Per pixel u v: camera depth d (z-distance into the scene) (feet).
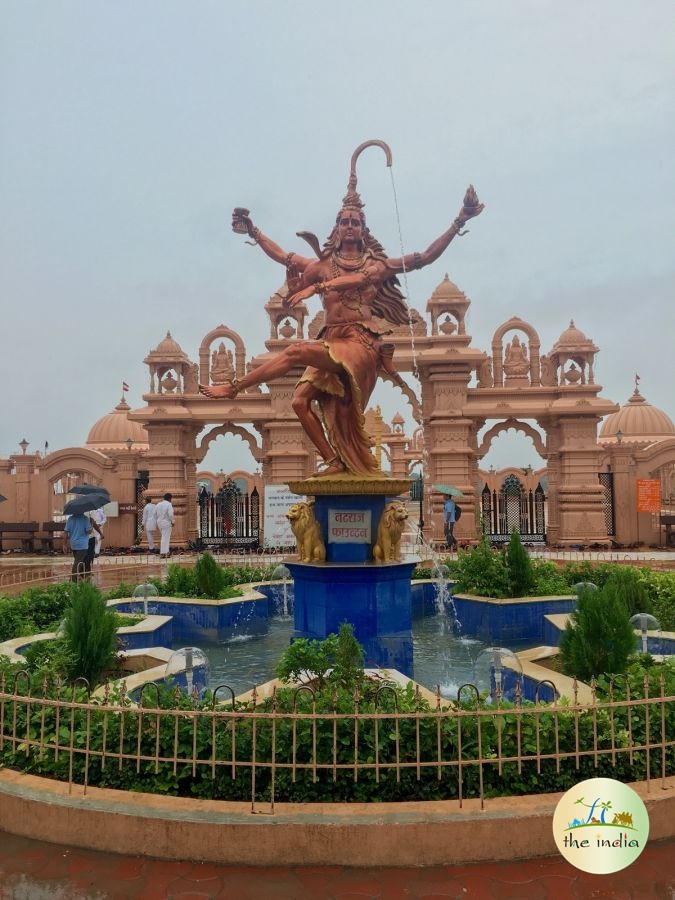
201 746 16.48
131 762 16.75
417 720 15.65
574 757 16.62
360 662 21.61
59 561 85.56
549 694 21.34
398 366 90.17
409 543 83.82
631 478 94.53
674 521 90.94
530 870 14.53
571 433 88.63
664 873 14.43
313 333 91.81
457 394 89.35
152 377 93.25
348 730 16.44
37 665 22.04
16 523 95.25
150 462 91.40
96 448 112.16
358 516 33.58
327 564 32.60
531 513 94.89
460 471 88.33
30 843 15.72
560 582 40.91
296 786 16.01
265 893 13.78
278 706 17.29
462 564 41.52
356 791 15.87
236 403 92.53
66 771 17.15
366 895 13.69
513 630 36.55
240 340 94.68
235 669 30.04
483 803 15.39
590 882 14.12
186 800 15.81
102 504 54.85
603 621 21.62
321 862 14.69
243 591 41.55
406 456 132.36
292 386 90.33
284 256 37.27
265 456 91.04
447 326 90.89
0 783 16.88
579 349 89.97
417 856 14.70
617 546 92.12
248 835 14.73
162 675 23.79
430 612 44.55
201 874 14.43
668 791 16.01
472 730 16.58
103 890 13.92
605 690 18.90
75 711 17.80
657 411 118.21
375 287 35.86
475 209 34.22
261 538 93.61
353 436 35.19
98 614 23.68
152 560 80.43
